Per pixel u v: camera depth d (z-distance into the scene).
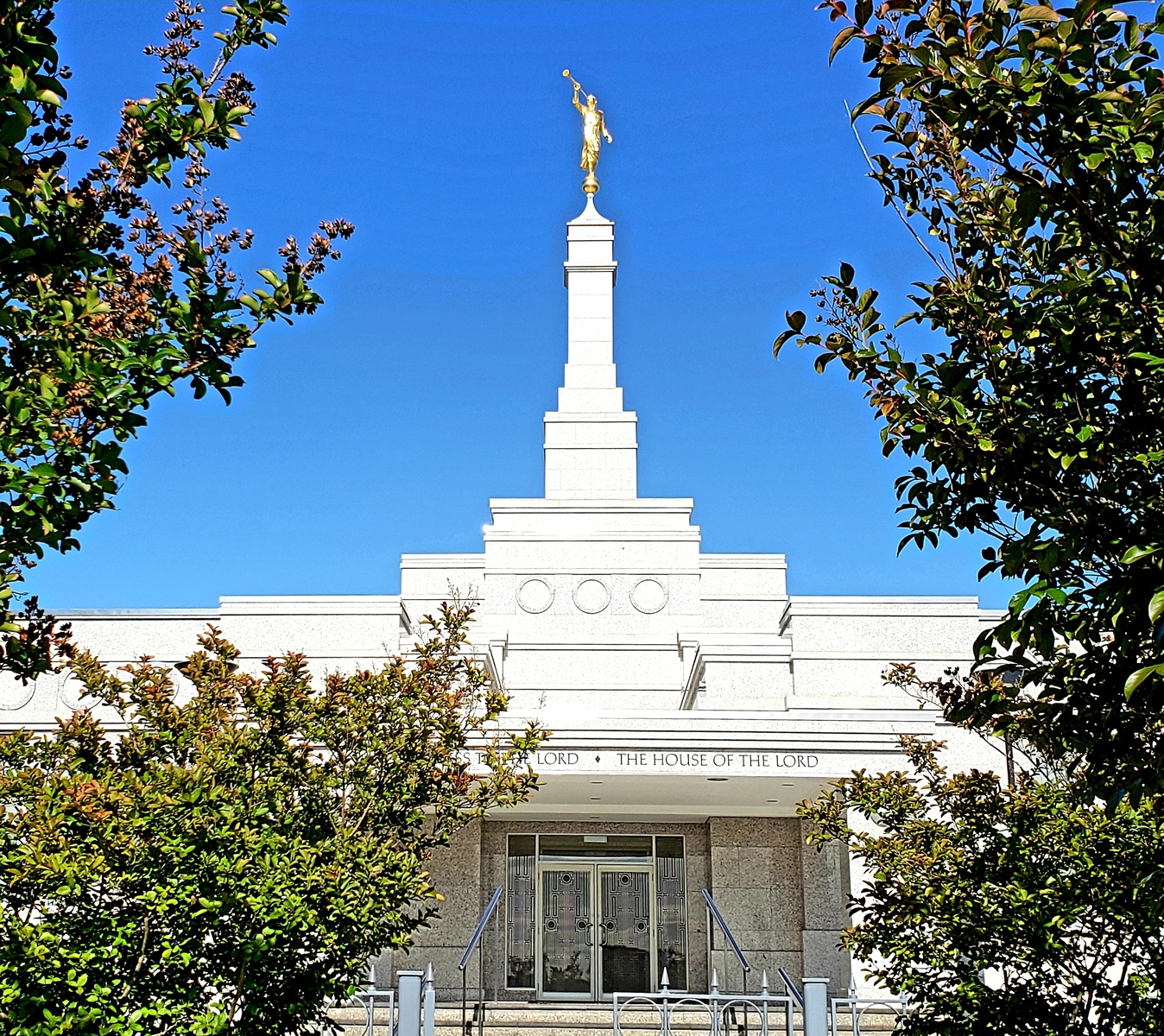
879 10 5.70
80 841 8.88
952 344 6.06
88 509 6.35
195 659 11.73
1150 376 5.45
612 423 36.50
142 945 8.99
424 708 12.12
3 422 5.93
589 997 23.94
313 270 6.93
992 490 6.00
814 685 26.30
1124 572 5.25
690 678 29.89
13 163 5.31
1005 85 5.10
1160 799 8.05
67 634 6.88
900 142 6.16
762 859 24.17
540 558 34.06
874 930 10.02
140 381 6.43
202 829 8.98
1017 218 5.77
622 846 24.88
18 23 5.40
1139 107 4.96
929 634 27.38
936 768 10.97
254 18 6.88
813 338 6.19
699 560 35.19
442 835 12.49
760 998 14.63
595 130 39.03
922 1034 9.46
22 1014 8.17
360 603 27.83
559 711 21.38
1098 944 9.33
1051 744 6.62
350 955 10.15
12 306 6.06
